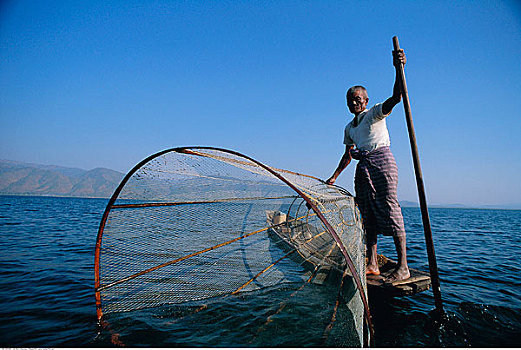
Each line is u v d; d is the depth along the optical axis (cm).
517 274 530
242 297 333
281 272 396
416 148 301
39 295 365
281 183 417
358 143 368
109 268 299
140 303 316
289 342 236
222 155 315
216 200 377
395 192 336
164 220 335
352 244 308
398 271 339
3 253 623
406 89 305
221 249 391
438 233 1321
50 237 879
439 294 292
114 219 292
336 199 350
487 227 1803
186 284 350
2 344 239
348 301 285
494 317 312
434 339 261
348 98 374
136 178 284
